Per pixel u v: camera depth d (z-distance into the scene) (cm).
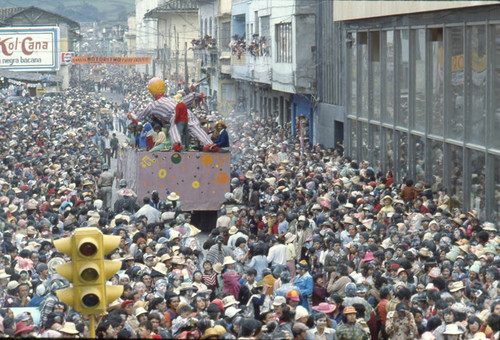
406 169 3247
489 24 2462
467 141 2652
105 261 1047
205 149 2798
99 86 12562
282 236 2162
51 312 1348
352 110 3944
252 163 3556
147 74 11288
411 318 1359
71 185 2873
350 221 2073
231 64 6284
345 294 1561
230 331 1342
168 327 1380
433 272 1572
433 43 2916
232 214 2500
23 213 2303
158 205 2655
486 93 2486
